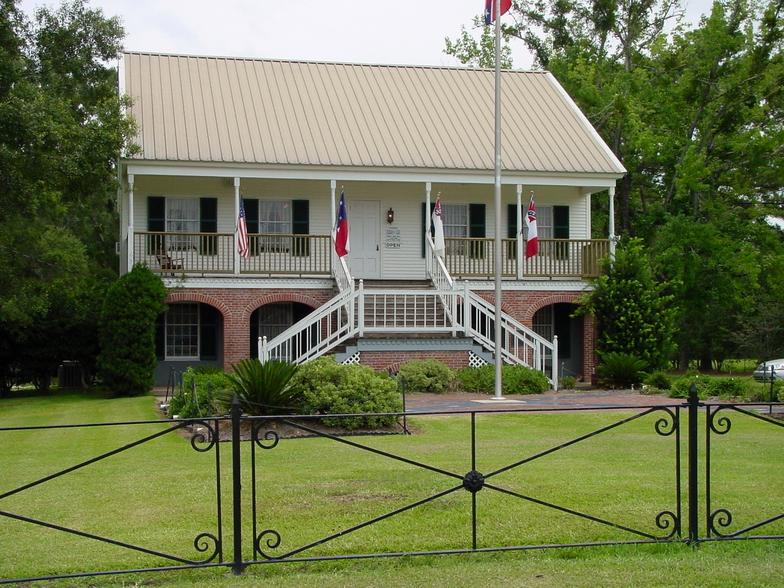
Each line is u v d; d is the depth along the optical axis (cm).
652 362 2764
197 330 2945
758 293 3722
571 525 939
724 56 3666
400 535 906
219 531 777
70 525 962
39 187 2500
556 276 2984
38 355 2855
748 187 3719
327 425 1652
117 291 2517
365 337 2500
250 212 3022
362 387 1656
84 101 3231
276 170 2866
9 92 2434
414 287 2942
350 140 3061
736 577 747
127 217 2991
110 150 2547
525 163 3039
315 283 2842
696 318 4125
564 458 1323
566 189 3238
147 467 1298
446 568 784
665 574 755
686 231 3506
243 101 3203
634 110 3866
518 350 2834
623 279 2883
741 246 3494
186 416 1756
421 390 2309
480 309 2597
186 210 2998
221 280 2780
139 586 753
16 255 2847
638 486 1113
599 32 4747
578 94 4103
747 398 2098
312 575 770
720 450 1402
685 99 3678
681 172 3531
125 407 2191
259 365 1652
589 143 3222
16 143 2369
